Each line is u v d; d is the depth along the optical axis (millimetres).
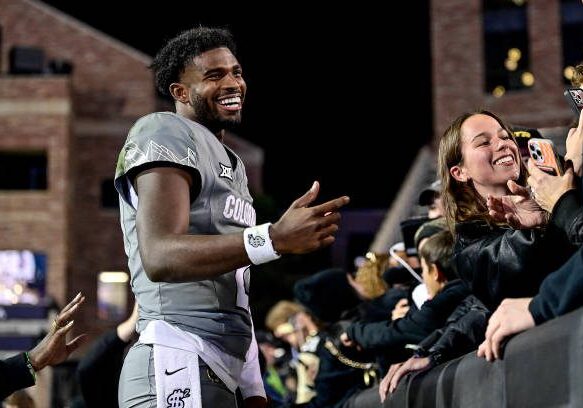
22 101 24219
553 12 23391
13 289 23406
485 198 2895
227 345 2660
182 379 2543
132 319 4352
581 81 2689
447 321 3203
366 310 4562
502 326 2100
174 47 2863
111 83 25609
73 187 25125
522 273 2354
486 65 24156
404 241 4453
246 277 2799
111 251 25109
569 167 2385
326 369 4668
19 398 5535
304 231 2305
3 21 25688
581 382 1722
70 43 25703
